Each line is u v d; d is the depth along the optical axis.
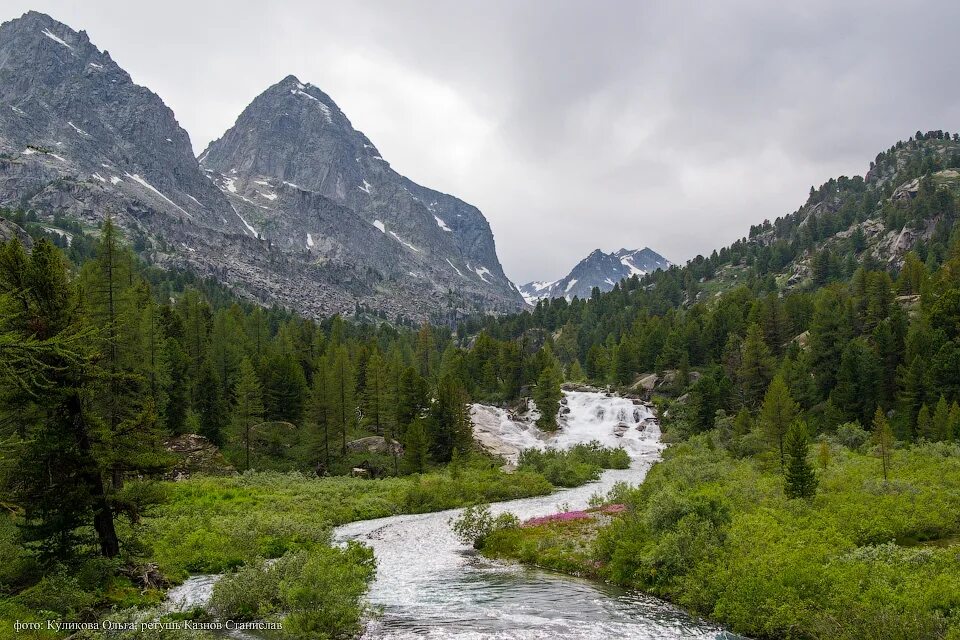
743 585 19.44
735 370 104.56
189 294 115.31
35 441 20.80
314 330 126.88
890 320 87.88
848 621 16.38
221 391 73.06
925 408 64.81
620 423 108.75
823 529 26.22
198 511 40.66
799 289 195.62
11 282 21.02
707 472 42.81
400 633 18.44
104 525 23.64
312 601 19.11
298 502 46.19
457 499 50.91
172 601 22.28
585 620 19.67
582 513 38.81
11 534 23.88
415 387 81.75
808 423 78.38
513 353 127.31
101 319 40.56
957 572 19.20
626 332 165.75
